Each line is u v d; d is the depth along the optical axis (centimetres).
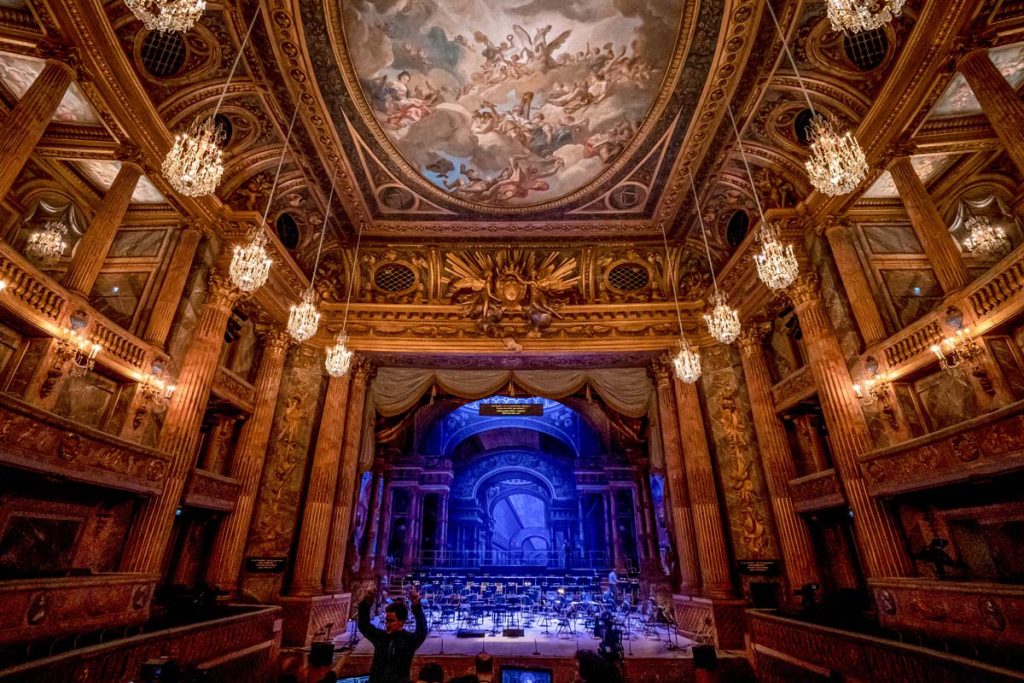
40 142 712
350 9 739
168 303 782
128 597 619
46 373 564
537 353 1216
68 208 841
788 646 680
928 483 594
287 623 879
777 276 638
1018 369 542
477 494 2578
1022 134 518
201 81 759
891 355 687
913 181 679
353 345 1202
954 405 619
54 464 534
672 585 1127
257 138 894
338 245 1230
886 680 490
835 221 823
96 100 643
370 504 1552
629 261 1276
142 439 706
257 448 975
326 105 868
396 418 1355
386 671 359
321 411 1142
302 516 1028
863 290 759
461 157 1018
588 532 2286
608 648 677
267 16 714
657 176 1055
